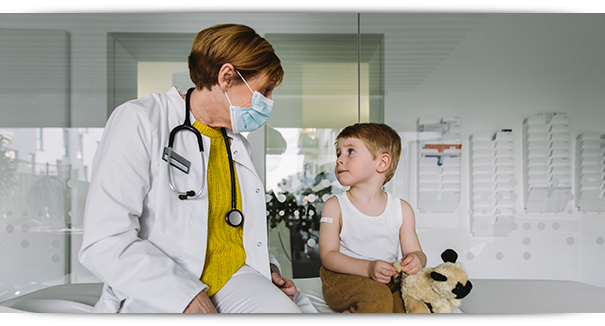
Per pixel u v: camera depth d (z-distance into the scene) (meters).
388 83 1.52
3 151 1.44
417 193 1.48
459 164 1.49
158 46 1.50
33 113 1.46
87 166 1.47
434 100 1.52
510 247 1.48
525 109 1.52
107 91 1.48
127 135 0.83
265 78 0.99
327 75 1.52
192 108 0.99
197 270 0.88
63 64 1.48
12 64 1.47
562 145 1.51
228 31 0.95
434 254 1.47
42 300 1.05
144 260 0.77
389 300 0.95
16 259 1.42
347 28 1.53
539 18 1.53
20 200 1.43
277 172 1.48
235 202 0.99
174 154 0.90
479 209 1.48
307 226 1.46
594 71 1.52
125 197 0.79
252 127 1.03
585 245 1.48
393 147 1.36
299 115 1.51
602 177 1.50
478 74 1.53
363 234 1.27
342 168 1.35
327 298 1.06
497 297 1.19
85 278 1.43
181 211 0.89
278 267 1.12
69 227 1.44
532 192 1.49
